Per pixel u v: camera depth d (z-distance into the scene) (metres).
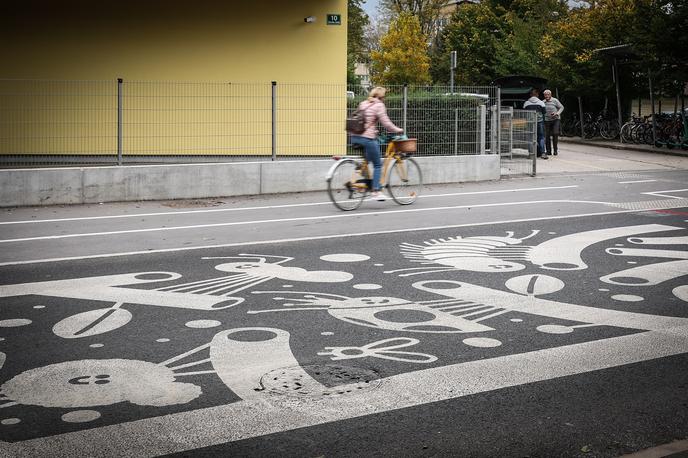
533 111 18.34
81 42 19.19
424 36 47.69
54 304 7.13
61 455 4.05
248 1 19.58
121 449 4.12
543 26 38.34
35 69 19.12
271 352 5.74
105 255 9.49
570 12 36.41
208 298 7.36
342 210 13.41
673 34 23.12
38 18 19.02
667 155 23.80
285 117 17.70
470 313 6.85
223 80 19.67
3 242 10.41
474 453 4.11
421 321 6.58
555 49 31.02
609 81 28.56
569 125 32.16
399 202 13.97
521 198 14.81
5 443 4.18
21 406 4.70
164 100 18.45
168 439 4.25
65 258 9.31
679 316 6.77
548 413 4.63
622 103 30.31
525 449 4.16
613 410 4.68
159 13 19.33
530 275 8.38
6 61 19.03
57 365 5.44
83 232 11.24
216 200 15.04
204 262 9.07
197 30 19.47
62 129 18.08
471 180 17.62
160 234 11.05
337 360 5.56
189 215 12.98
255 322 6.54
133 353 5.71
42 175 14.18
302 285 7.90
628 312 6.89
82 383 5.09
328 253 9.61
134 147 18.38
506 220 12.18
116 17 19.23
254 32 19.69
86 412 4.61
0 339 6.04
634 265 8.88
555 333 6.25
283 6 19.70
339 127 17.70
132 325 6.44
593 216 12.57
